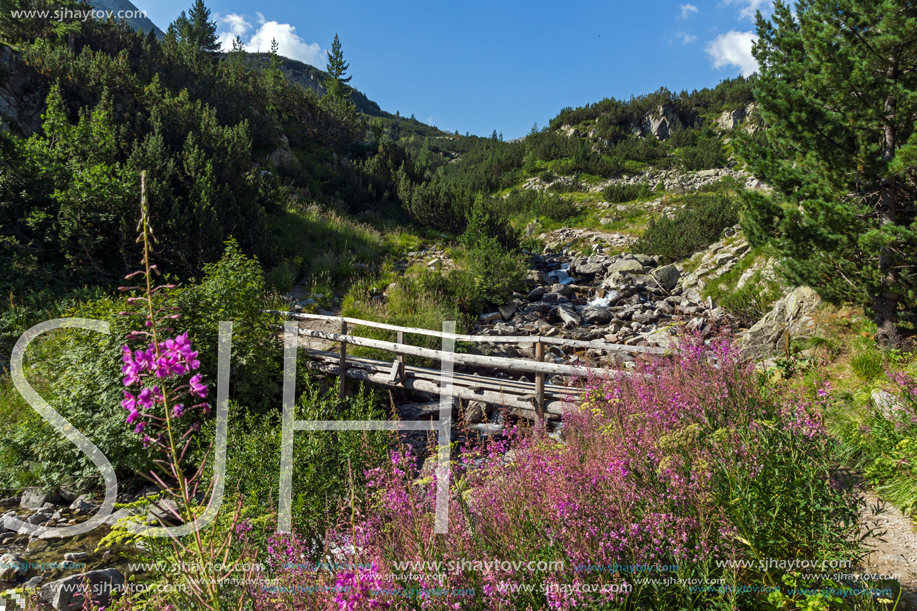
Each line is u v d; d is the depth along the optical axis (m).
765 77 7.06
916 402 4.11
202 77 20.58
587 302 14.00
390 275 13.16
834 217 6.35
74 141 11.32
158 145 12.42
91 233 10.18
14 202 9.95
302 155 22.25
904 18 5.72
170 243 10.93
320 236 15.22
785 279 7.91
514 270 13.61
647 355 5.27
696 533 2.45
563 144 43.09
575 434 3.97
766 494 2.54
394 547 2.59
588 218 27.09
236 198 13.28
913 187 6.63
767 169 7.23
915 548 3.00
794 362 5.77
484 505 2.91
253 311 6.78
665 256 16.52
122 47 21.34
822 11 6.35
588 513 2.48
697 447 2.87
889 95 6.15
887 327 6.30
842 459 3.74
